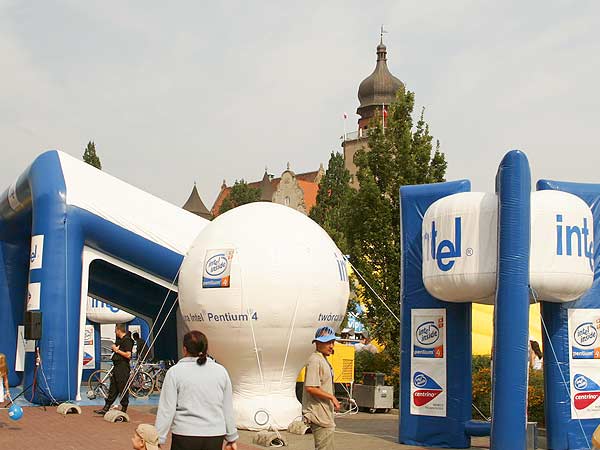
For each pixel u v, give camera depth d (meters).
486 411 16.02
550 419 12.21
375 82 76.31
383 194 21.62
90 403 18.98
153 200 20.80
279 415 14.41
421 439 12.71
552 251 11.14
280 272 14.23
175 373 6.34
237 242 14.52
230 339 14.33
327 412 8.26
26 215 21.94
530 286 11.16
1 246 23.59
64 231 18.97
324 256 14.94
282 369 14.67
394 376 19.45
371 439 13.45
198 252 14.98
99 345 29.78
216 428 6.32
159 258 19.97
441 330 12.78
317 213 65.69
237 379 14.79
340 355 18.50
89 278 23.61
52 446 12.33
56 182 19.23
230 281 14.23
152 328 23.94
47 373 18.30
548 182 12.56
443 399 12.64
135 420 15.88
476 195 11.80
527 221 10.97
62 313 18.61
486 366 17.89
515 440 10.73
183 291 15.07
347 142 77.06
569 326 12.28
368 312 21.38
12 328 23.55
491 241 11.50
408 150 21.70
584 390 12.20
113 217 19.66
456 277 11.70
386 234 21.22
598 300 12.41
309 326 14.52
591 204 12.58
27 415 16.50
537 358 19.84
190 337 6.46
